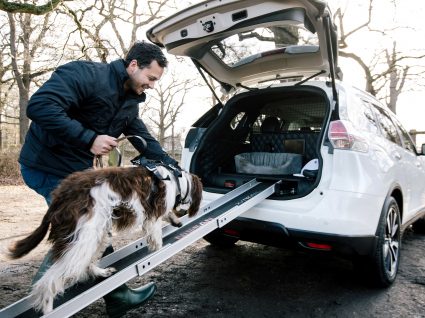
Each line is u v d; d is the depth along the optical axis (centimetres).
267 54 353
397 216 330
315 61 347
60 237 188
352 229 263
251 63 370
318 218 264
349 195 266
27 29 1595
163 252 223
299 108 400
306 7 257
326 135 286
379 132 355
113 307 222
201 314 263
